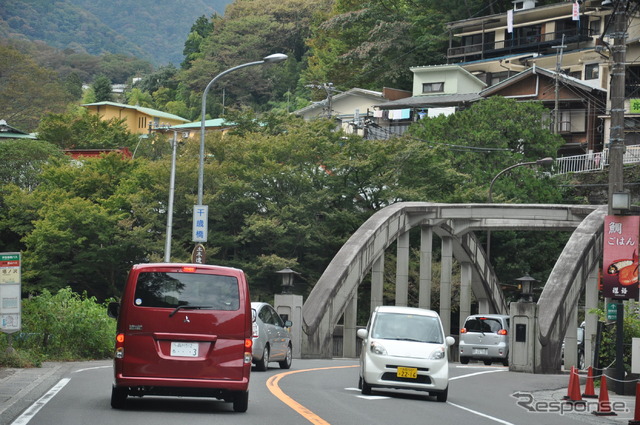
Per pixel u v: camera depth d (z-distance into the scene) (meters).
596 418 19.06
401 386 20.31
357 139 58.84
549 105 83.12
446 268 53.44
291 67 156.50
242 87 156.62
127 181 58.78
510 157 65.25
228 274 14.78
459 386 25.78
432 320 21.83
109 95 182.88
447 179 60.38
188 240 56.38
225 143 58.81
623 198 26.52
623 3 27.62
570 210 48.59
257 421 13.60
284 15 169.25
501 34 99.56
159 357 14.24
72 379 20.38
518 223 52.31
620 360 25.27
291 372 27.34
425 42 101.38
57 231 53.84
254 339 26.08
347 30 110.81
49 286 55.19
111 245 55.19
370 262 46.75
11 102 115.75
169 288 14.53
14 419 12.95
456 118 67.69
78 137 89.19
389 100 99.50
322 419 14.20
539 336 35.66
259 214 56.62
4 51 116.38
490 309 62.12
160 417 13.59
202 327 14.41
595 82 86.25
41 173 64.75
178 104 159.50
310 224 55.78
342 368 31.52
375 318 21.83
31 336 27.05
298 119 66.25
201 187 39.22
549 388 27.02
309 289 56.81
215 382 14.33
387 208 50.06
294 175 55.59
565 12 93.38
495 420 16.73
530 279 37.19
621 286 26.33
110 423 12.66
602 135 81.25
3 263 23.73
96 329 29.23
